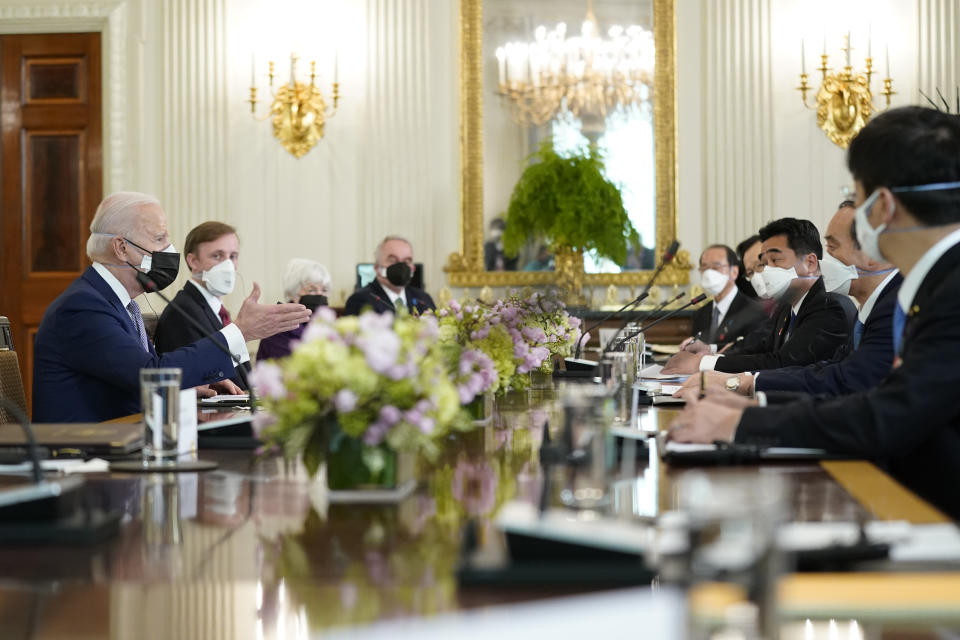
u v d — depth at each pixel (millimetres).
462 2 7020
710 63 7031
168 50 7020
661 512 1201
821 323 3676
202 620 840
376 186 7055
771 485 752
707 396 1909
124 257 2814
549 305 3334
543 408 2682
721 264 5473
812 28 6980
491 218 7023
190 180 7016
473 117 7027
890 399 1643
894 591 844
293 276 5203
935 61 6891
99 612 865
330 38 7043
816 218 6980
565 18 7000
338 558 1045
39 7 6965
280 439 1342
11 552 1081
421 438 1332
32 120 7059
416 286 6055
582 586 909
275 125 7012
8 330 2873
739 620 738
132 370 2633
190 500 1372
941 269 1740
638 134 7008
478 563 957
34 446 1226
